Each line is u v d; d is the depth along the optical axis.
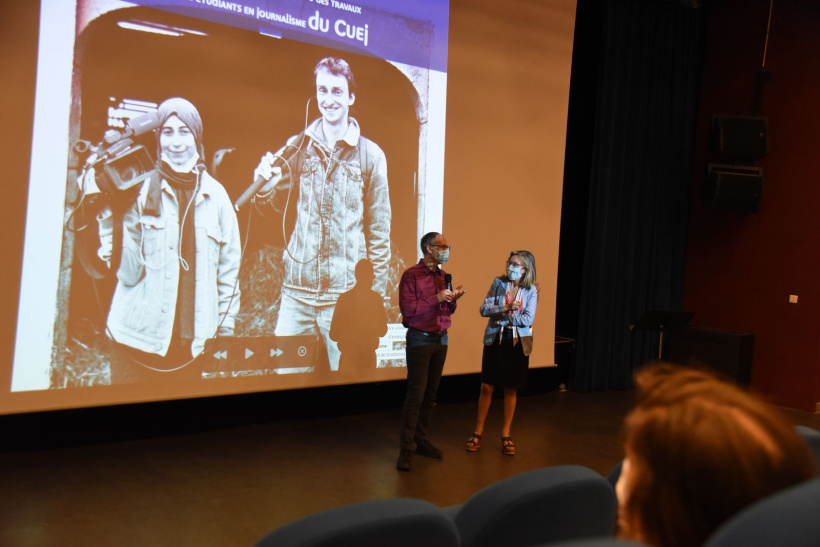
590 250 6.38
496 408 5.73
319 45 4.49
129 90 3.83
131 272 3.86
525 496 1.12
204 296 4.11
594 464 4.29
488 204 5.33
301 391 5.05
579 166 6.73
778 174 6.43
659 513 0.61
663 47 6.67
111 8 3.76
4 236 3.51
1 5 3.46
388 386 5.51
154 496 3.40
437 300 4.02
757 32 6.56
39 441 4.05
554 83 5.65
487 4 5.24
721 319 6.81
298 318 4.45
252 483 3.66
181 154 4.00
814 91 6.20
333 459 4.14
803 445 0.61
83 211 3.71
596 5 6.50
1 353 3.52
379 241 4.79
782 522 0.51
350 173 4.64
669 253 6.91
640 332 6.80
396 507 0.99
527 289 4.38
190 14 4.01
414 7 4.89
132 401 3.88
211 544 2.89
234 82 4.18
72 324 3.69
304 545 0.90
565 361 6.46
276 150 4.34
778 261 6.42
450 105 5.09
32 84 3.55
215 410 4.67
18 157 3.53
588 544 0.49
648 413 0.65
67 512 3.15
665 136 6.77
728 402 0.62
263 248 4.31
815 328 6.19
